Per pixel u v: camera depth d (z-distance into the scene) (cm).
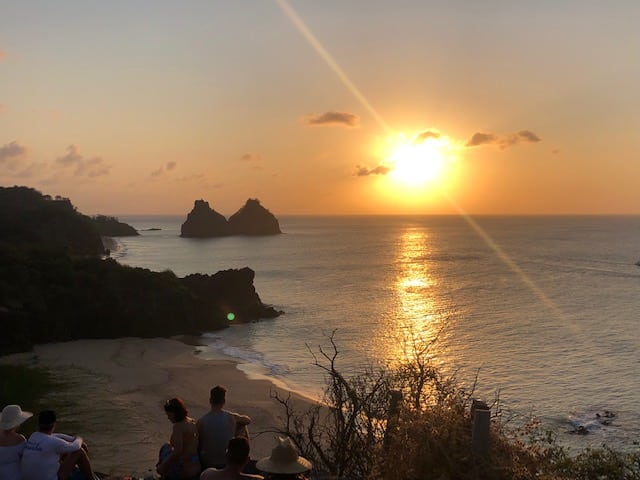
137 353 4922
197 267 14375
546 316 6881
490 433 876
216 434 998
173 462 967
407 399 1045
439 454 856
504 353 4866
